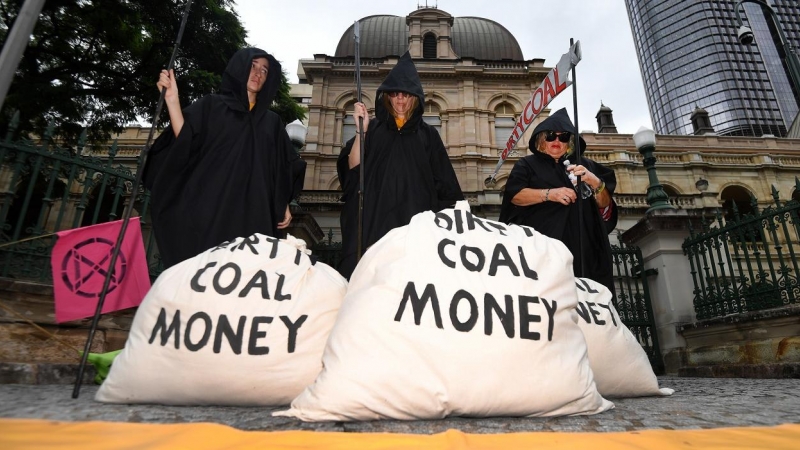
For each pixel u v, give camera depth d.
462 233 1.51
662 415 1.36
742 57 76.94
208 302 1.44
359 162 2.38
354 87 20.30
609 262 2.75
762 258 13.45
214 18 9.82
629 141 21.53
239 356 1.37
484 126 19.81
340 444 0.84
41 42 9.55
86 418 1.10
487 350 1.23
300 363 1.39
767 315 3.80
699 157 20.61
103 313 2.59
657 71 86.06
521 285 1.38
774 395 2.03
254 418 1.19
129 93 10.07
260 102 2.50
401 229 1.53
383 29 23.73
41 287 2.64
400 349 1.19
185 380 1.36
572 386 1.30
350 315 1.27
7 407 1.22
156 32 9.97
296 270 1.58
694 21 82.62
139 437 0.85
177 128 2.18
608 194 3.03
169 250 2.06
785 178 20.88
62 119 8.98
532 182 2.89
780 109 73.19
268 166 2.39
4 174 3.64
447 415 1.20
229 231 2.13
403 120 2.55
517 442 0.90
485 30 24.09
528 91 20.55
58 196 3.96
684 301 5.04
